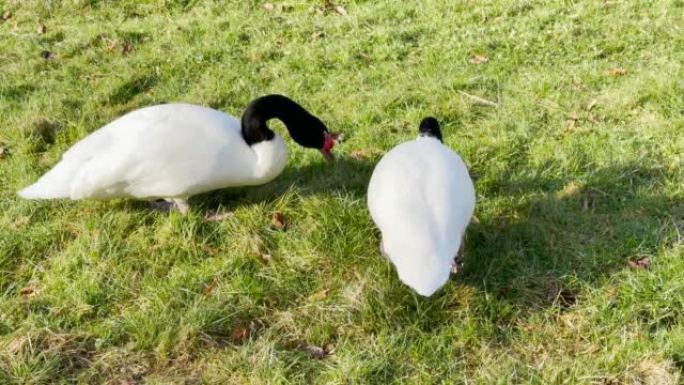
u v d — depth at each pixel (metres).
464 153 3.83
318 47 4.63
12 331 3.31
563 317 3.25
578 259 3.39
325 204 3.61
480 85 4.24
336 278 3.39
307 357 3.20
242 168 3.57
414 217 3.19
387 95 4.19
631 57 4.34
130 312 3.35
